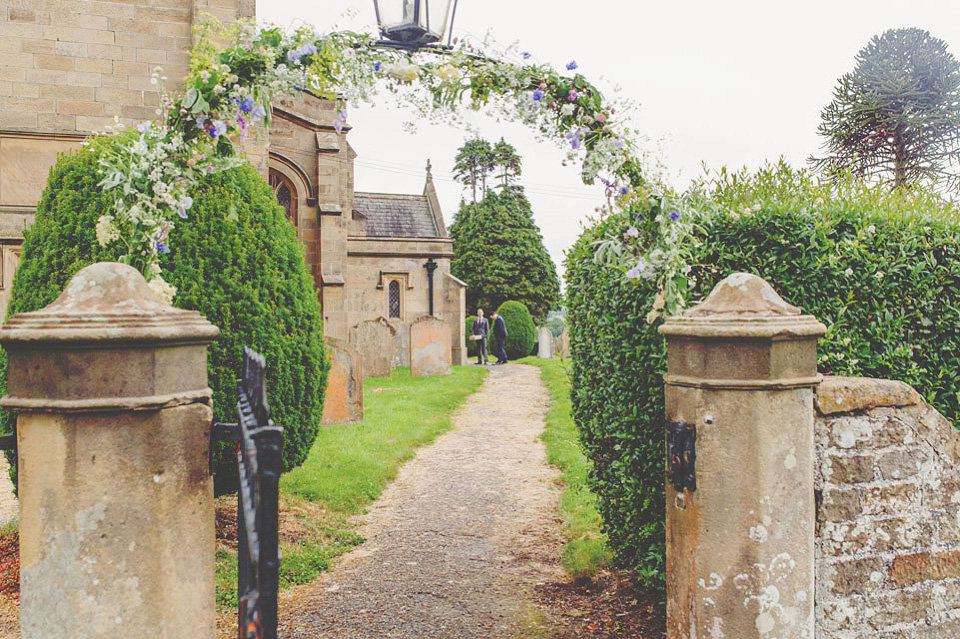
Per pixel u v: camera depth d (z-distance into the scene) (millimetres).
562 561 4859
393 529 5758
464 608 4090
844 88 18344
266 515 1626
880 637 2820
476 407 12914
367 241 22750
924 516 2883
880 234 3668
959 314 3705
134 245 3057
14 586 4203
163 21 8711
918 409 2883
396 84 3268
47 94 8383
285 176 16906
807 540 2594
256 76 3188
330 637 3742
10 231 8336
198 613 2180
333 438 8820
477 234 39406
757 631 2527
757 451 2502
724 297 2611
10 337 1977
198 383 2221
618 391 3947
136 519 2029
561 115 3365
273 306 5047
